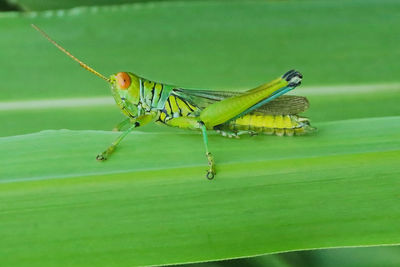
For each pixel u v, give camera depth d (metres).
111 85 0.18
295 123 0.18
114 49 0.21
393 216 0.17
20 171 0.17
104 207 0.17
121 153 0.17
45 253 0.16
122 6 0.21
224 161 0.17
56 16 0.21
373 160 0.17
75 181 0.17
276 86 0.18
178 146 0.17
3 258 0.16
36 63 0.20
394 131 0.17
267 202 0.17
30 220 0.16
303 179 0.17
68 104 0.20
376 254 0.19
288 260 0.19
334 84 0.20
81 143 0.17
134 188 0.17
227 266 0.18
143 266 0.16
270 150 0.17
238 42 0.21
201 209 0.17
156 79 0.20
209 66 0.21
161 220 0.16
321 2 0.21
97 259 0.16
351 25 0.21
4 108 0.20
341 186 0.17
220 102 0.18
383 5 0.21
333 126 0.18
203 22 0.21
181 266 0.18
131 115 0.19
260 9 0.21
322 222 0.17
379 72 0.20
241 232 0.17
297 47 0.21
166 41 0.21
